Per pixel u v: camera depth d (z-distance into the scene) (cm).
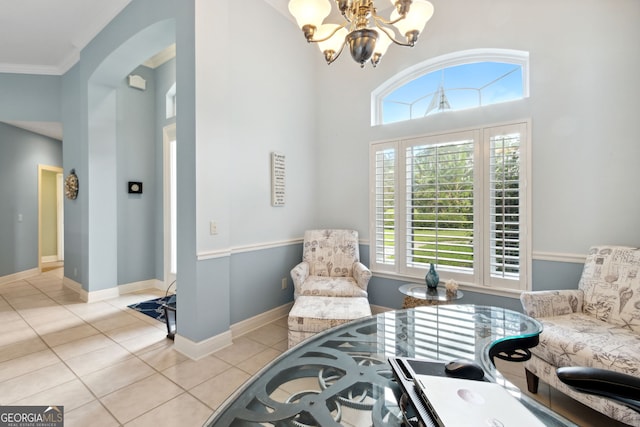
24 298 382
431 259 291
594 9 220
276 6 310
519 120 247
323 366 118
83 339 263
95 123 373
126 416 166
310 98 362
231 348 249
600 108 219
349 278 300
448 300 231
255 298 293
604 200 218
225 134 250
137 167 418
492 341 137
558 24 233
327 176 365
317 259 316
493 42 261
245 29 279
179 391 189
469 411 75
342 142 352
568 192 230
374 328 153
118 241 400
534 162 243
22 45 370
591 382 90
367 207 336
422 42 297
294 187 339
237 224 274
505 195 254
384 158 320
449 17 282
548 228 238
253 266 291
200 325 233
